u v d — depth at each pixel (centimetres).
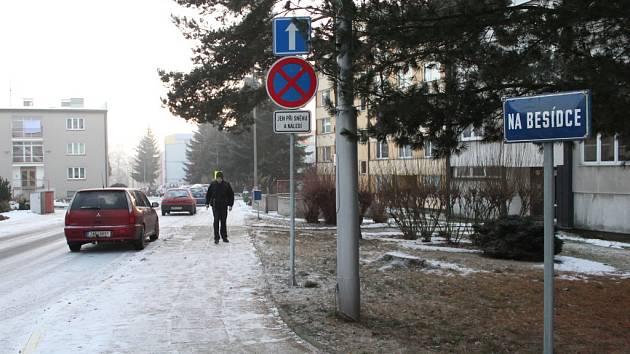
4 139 6638
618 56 565
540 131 421
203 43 1459
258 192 2747
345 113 636
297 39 751
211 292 807
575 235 1698
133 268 1045
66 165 6744
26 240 1730
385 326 642
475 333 632
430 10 576
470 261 1125
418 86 618
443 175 1499
